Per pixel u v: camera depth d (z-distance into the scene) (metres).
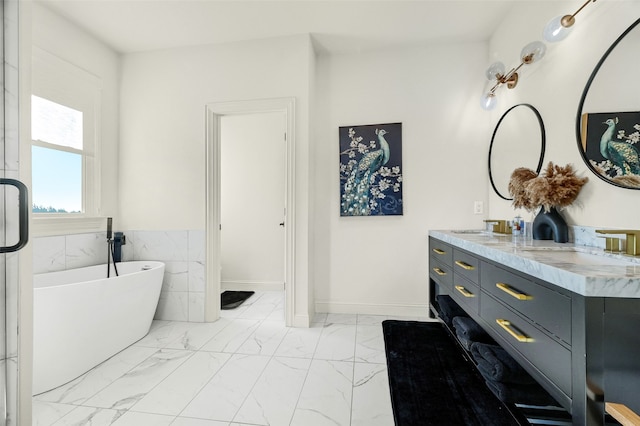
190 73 2.60
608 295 0.77
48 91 2.14
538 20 1.83
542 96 1.81
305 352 2.00
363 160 2.69
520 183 1.78
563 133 1.61
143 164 2.67
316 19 2.25
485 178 2.54
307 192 2.45
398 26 2.34
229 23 2.30
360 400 1.49
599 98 1.34
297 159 2.46
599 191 1.36
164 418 1.37
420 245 2.64
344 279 2.76
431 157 2.62
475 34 2.45
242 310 2.88
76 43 2.31
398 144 2.64
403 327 2.34
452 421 1.24
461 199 2.58
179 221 2.62
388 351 1.91
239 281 3.63
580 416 0.79
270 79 2.49
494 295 1.33
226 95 2.55
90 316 1.78
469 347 1.64
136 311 2.14
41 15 2.08
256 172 3.61
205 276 2.58
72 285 1.68
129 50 2.66
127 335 2.08
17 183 0.94
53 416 1.38
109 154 2.61
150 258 2.65
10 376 1.01
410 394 1.44
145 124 2.66
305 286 2.45
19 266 1.02
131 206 2.69
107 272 2.42
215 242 2.63
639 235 1.02
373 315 2.71
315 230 2.78
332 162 2.75
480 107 2.54
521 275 1.10
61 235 2.20
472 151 2.56
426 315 2.64
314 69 2.68
